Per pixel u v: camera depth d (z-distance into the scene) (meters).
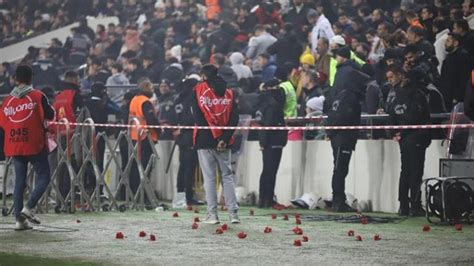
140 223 39.06
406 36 49.12
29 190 45.09
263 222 39.50
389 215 43.47
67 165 44.47
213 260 27.25
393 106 42.06
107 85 61.53
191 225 38.06
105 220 40.59
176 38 71.69
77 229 36.50
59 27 93.06
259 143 48.75
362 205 47.00
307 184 49.81
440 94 43.69
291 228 36.75
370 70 46.66
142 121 49.91
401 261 26.92
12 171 56.28
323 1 61.31
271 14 65.56
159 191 56.81
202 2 81.25
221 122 37.44
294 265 26.14
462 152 41.38
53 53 80.69
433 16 50.81
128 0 88.81
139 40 74.25
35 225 37.97
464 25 44.53
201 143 37.72
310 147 49.62
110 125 47.66
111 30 79.56
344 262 26.72
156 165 56.94
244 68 58.03
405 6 56.78
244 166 52.56
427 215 38.56
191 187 50.44
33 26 96.44
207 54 65.62
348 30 57.03
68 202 45.66
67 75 47.88
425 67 44.47
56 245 31.23
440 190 38.47
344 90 44.53
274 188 49.16
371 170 46.56
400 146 42.12
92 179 48.28
